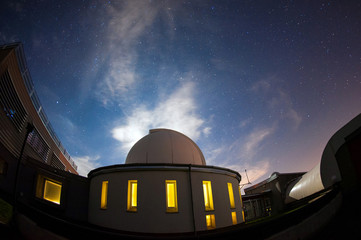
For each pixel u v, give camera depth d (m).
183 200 13.04
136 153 16.72
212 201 14.05
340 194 9.87
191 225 12.63
